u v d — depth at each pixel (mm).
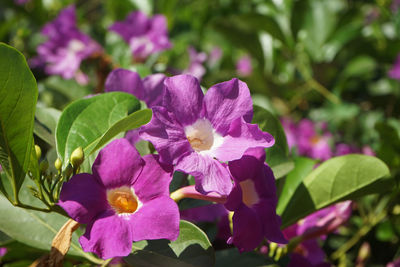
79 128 521
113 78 574
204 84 596
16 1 1205
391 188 584
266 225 506
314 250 651
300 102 1156
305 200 594
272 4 1168
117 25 992
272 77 1132
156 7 1214
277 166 583
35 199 559
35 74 1081
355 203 810
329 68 1130
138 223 478
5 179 559
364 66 1135
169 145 489
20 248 557
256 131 496
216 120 509
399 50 1080
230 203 489
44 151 701
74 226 494
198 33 1272
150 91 580
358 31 1131
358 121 1104
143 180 492
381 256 771
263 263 546
